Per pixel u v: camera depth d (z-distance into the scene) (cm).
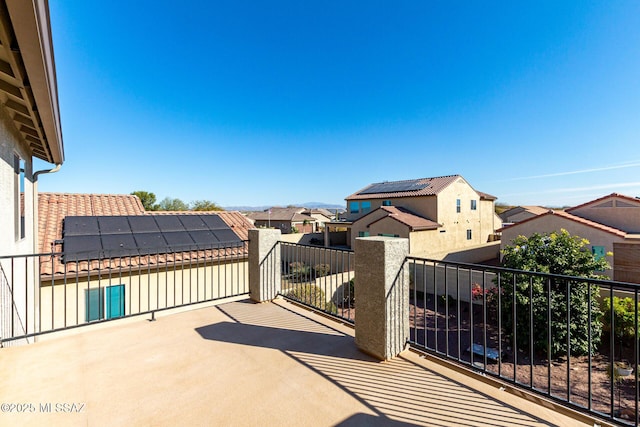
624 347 721
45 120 373
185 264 702
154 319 392
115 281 625
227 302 468
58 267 584
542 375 641
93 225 721
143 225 779
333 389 238
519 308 762
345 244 2523
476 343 790
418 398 226
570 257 775
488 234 2392
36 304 547
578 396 560
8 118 369
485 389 237
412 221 1814
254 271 473
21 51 214
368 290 296
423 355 291
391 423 199
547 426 194
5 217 356
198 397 228
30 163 579
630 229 1323
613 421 188
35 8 168
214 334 345
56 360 282
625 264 1157
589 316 199
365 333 299
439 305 1080
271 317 401
